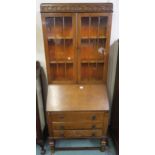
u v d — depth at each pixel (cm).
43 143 212
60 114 183
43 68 216
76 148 214
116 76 206
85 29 173
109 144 224
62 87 191
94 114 184
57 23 171
